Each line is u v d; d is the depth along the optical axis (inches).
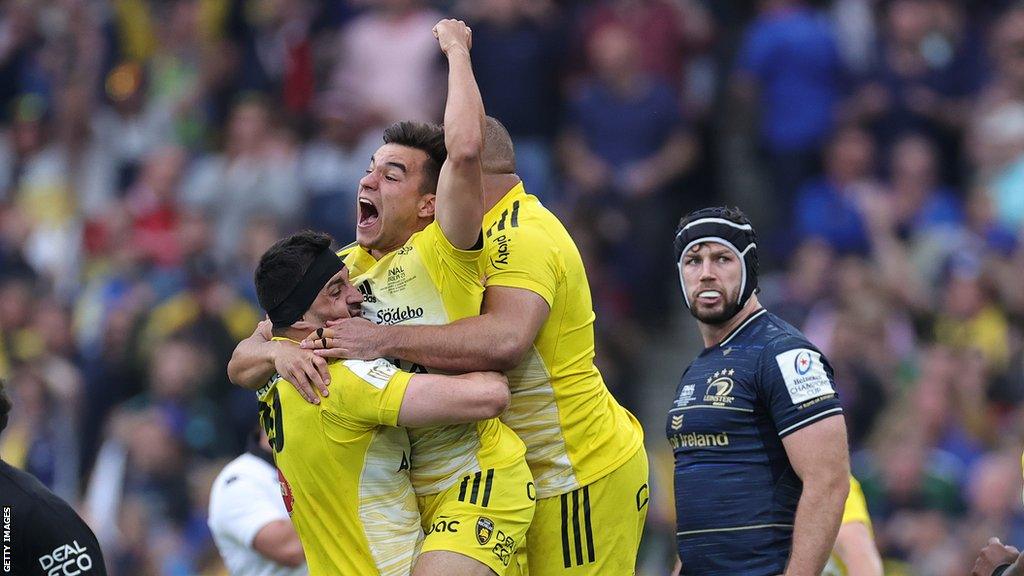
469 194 837.8
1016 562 842.2
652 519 1630.2
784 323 893.8
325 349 848.9
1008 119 1947.6
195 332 1814.7
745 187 2074.3
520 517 870.4
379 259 890.7
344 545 857.5
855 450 1660.9
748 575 863.1
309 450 854.5
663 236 1972.2
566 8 2139.5
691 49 2086.6
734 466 872.9
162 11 2453.2
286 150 2084.2
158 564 1620.3
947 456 1600.6
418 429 867.4
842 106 1987.0
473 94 845.8
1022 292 1764.3
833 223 1882.4
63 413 1854.1
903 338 1774.1
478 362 847.7
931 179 1952.5
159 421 1692.9
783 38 1984.5
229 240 2053.4
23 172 2311.8
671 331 1994.3
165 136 2279.8
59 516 877.8
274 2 2282.2
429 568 848.3
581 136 1988.2
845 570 1014.4
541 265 871.1
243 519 1088.2
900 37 2026.3
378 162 880.3
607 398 924.0
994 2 2106.3
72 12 2386.8
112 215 2130.9
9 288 2026.3
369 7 2222.0
